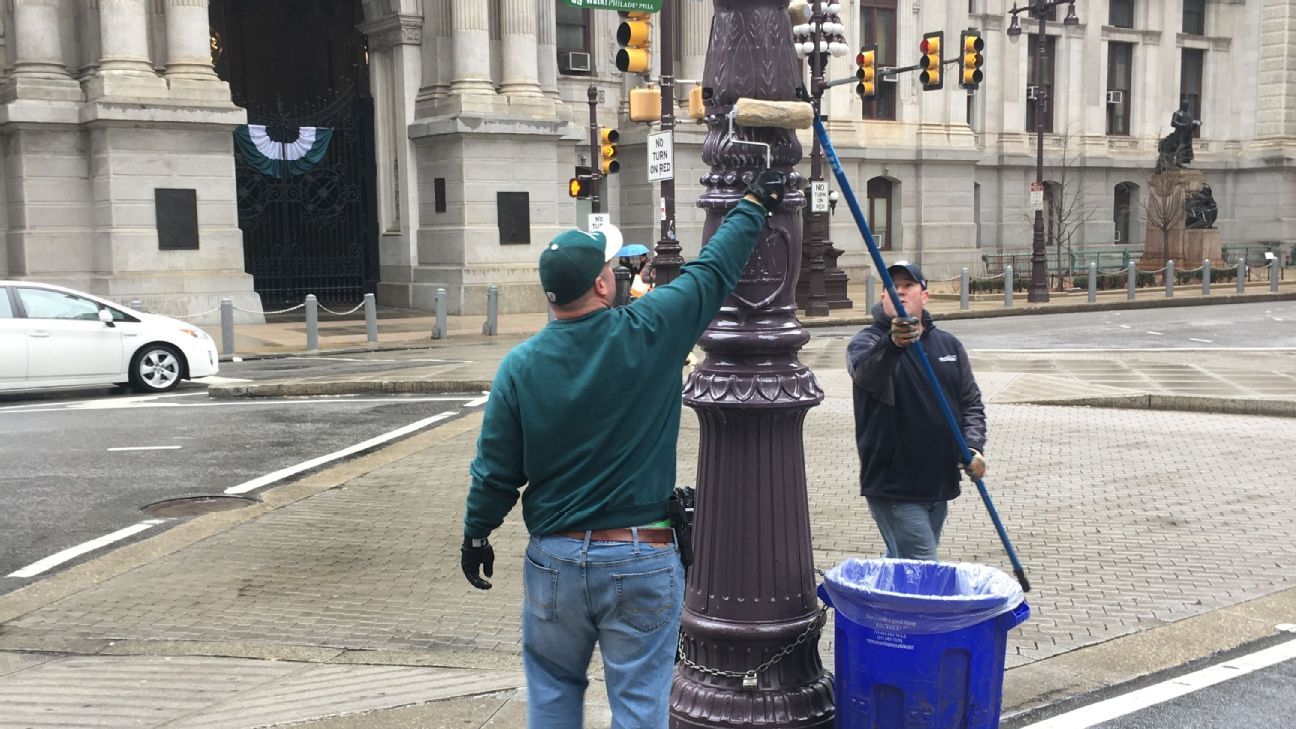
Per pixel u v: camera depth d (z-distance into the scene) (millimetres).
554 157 30969
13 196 25953
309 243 33094
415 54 31453
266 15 43656
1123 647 5516
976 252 42188
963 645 3684
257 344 22531
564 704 3527
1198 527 8023
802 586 4055
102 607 6488
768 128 3938
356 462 10641
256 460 10914
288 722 4707
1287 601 6234
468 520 3459
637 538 3318
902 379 5004
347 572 7168
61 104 25562
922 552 5090
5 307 15008
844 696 3881
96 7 26281
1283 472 9906
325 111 32094
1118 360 18203
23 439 11969
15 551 7766
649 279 17297
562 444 3301
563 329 3340
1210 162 51250
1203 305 32844
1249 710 4801
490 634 6000
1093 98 47000
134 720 4805
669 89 16719
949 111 41375
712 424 3988
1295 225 51500
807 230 27906
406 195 31516
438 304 23250
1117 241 49062
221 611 6410
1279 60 50812
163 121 25609
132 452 11258
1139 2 48312
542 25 32906
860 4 39125
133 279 25594
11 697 5105
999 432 12039
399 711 4793
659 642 3373
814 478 9789
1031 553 7367
